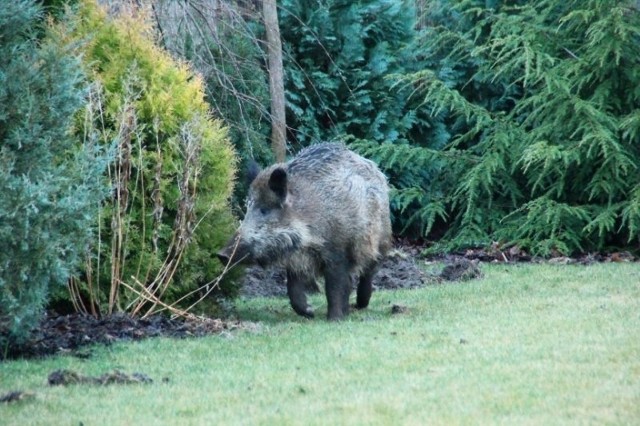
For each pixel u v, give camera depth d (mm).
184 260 13461
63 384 9820
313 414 8508
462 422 8141
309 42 21234
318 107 21297
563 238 19531
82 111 13016
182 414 8680
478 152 21594
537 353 10508
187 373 10227
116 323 12578
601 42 19328
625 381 9273
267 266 13500
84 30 13602
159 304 13367
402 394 9070
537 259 19312
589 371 9672
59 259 10773
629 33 19484
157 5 19031
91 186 11195
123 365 10633
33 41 11992
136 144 13219
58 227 10828
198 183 13844
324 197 13500
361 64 21719
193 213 13312
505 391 9055
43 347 11523
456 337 11562
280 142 19828
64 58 11055
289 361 10625
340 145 14273
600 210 19484
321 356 10789
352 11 21266
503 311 13344
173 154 13516
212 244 14008
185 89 13781
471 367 10016
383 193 14359
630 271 16766
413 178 21641
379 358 10586
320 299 16047
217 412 8703
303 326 12852
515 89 22156
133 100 13266
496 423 8086
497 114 21094
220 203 14000
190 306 13602
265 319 14102
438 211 20578
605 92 19766
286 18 21234
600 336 11250
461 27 22734
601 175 19359
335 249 13586
